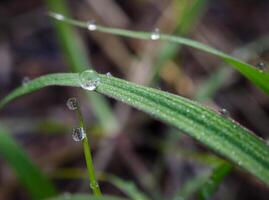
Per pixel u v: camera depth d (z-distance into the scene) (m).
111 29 0.10
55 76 0.08
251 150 0.07
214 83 0.16
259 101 0.17
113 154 0.16
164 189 0.15
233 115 0.17
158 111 0.07
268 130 0.17
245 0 0.20
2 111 0.17
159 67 0.16
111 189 0.15
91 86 0.07
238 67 0.09
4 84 0.17
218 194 0.15
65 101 0.17
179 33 0.16
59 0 0.15
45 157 0.16
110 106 0.17
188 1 0.16
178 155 0.16
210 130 0.07
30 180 0.12
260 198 0.15
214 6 0.20
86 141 0.08
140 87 0.07
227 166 0.10
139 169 0.16
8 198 0.15
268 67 0.17
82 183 0.15
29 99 0.17
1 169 0.16
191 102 0.07
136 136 0.16
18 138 0.16
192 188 0.13
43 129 0.16
